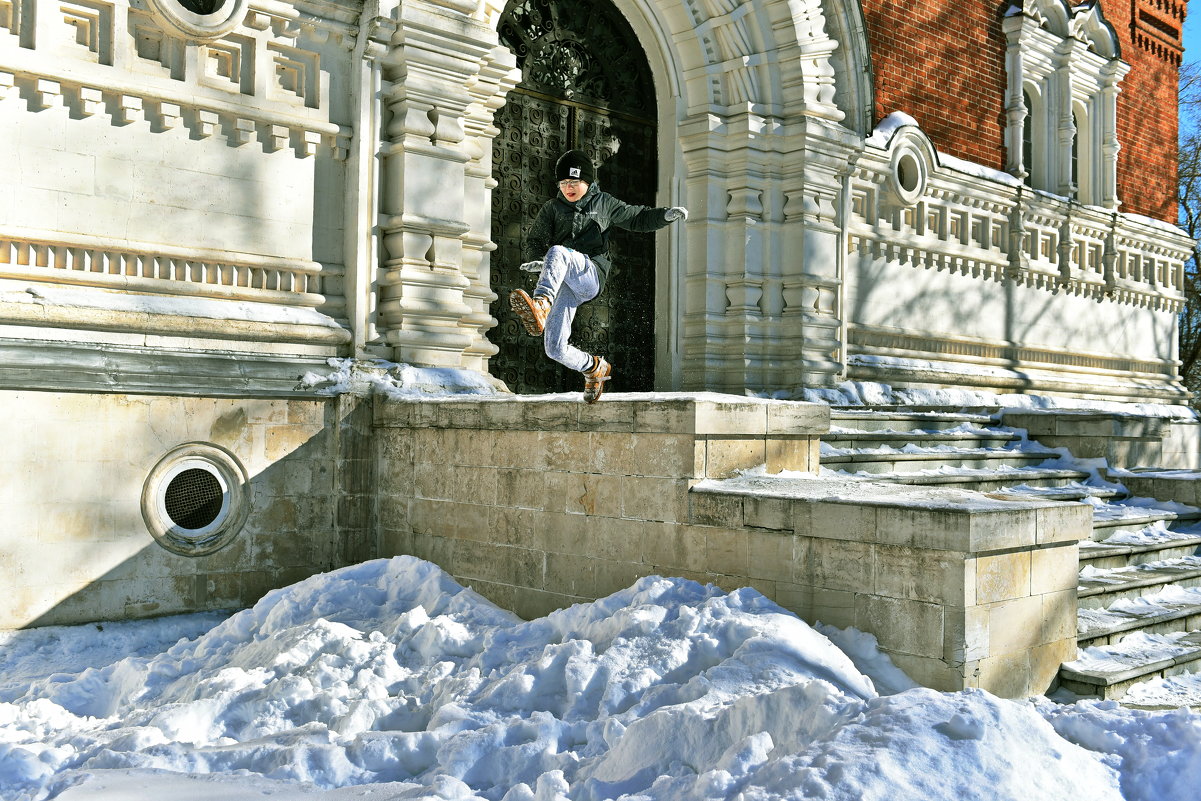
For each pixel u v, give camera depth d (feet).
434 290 30.32
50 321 23.90
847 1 39.96
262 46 27.99
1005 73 50.62
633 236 40.11
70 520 23.93
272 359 27.30
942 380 45.16
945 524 17.28
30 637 23.02
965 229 47.42
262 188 28.17
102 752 15.29
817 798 11.31
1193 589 26.48
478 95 32.55
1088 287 54.90
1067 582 19.36
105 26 25.32
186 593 25.72
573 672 16.93
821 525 18.88
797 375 38.81
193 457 25.95
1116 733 13.42
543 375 37.11
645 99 40.42
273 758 15.16
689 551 20.92
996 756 12.00
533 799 13.47
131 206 25.73
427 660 19.67
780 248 39.47
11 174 23.89
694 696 15.84
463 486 25.96
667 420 21.43
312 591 23.21
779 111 39.17
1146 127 61.46
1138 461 37.29
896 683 17.58
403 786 14.32
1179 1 63.72
